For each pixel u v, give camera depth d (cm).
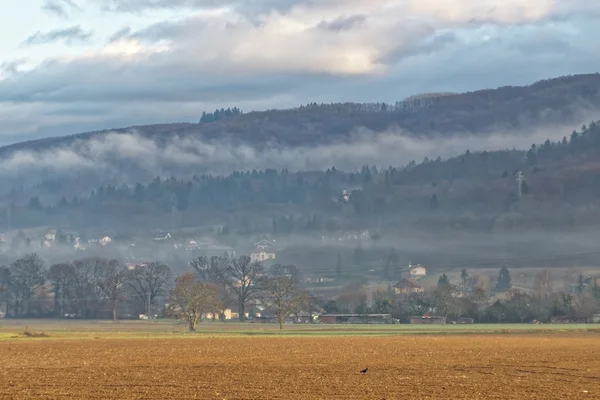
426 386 10288
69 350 17538
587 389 10031
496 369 12775
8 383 10650
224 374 11825
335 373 12025
